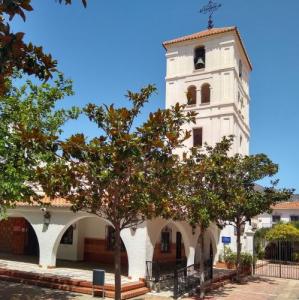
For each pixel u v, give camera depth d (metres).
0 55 3.60
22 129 9.45
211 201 15.91
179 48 35.41
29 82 14.17
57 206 19.22
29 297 14.89
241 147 35.88
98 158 9.39
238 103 34.66
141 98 10.23
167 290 17.20
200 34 34.69
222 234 27.98
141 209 10.54
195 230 22.12
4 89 3.91
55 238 19.70
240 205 20.22
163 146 9.11
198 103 33.75
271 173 21.66
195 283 18.33
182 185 15.06
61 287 16.48
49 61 4.03
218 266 26.84
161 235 24.25
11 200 12.27
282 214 46.12
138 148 8.77
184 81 34.66
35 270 19.02
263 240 36.81
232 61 33.00
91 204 10.64
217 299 16.61
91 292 15.74
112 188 10.13
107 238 23.56
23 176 11.80
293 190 22.03
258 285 21.36
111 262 23.17
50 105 14.38
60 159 10.07
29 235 25.36
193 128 33.31
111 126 9.75
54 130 14.23
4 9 3.30
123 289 15.66
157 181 10.45
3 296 14.88
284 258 35.81
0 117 12.75
